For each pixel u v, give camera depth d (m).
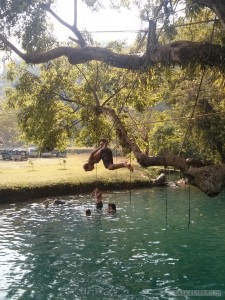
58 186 29.59
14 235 17.45
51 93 16.45
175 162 8.47
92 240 16.50
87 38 15.00
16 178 30.92
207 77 21.28
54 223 19.98
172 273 12.30
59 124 16.42
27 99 17.67
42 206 24.81
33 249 15.12
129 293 10.64
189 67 10.09
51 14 12.66
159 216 21.73
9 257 14.07
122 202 26.59
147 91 15.71
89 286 11.17
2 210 23.56
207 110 27.88
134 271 12.48
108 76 16.66
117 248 15.20
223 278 11.80
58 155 64.88
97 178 33.34
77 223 19.95
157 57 10.20
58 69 17.69
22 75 17.45
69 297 10.40
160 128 36.38
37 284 11.38
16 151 57.06
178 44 9.88
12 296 10.49
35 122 16.36
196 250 14.86
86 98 16.67
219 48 9.66
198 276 11.97
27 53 12.30
